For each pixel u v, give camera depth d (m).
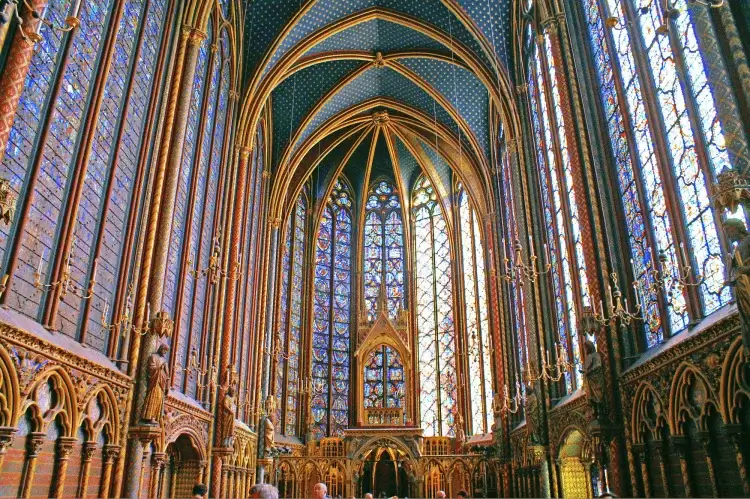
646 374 12.19
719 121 9.14
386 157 34.38
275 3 22.30
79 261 11.09
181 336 15.88
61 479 9.88
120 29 12.83
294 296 31.03
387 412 27.55
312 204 33.47
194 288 17.17
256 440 23.45
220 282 19.33
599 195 14.72
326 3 23.12
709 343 9.93
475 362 29.70
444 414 30.50
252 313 24.20
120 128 12.75
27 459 9.08
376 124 30.66
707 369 9.98
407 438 26.06
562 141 17.77
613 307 12.84
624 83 14.27
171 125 14.77
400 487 27.98
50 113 10.01
